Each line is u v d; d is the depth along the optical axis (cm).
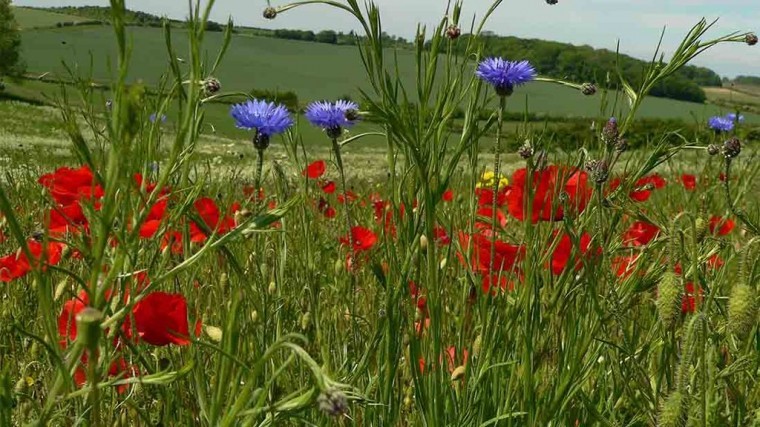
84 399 178
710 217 313
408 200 202
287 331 234
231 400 140
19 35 4659
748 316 147
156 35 6475
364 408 212
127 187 125
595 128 247
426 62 193
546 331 221
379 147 2662
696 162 477
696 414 154
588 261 209
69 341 174
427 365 210
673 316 154
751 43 223
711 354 162
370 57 188
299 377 223
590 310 215
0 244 328
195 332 210
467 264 216
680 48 231
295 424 198
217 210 232
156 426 189
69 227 242
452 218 214
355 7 186
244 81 7169
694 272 157
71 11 8900
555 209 221
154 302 174
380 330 202
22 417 194
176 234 234
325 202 377
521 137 221
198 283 260
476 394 208
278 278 244
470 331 236
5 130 2245
